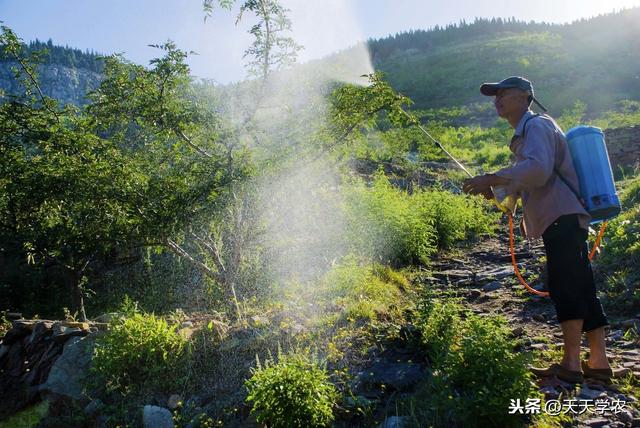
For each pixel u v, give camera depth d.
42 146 6.30
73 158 5.70
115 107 5.60
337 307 5.38
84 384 4.52
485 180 3.52
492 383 3.24
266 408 3.47
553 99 43.69
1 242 8.33
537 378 3.65
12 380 5.11
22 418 4.64
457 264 7.98
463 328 4.48
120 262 8.53
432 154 18.92
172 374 4.40
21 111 6.37
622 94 41.69
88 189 5.30
